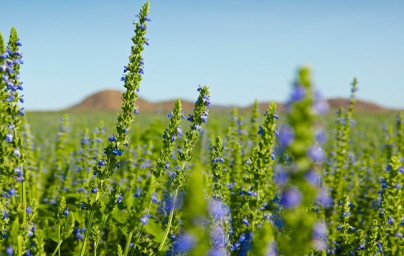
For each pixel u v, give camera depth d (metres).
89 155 11.43
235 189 8.81
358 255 6.32
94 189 5.52
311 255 4.93
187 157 5.84
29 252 4.64
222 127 21.94
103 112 55.31
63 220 5.55
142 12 5.81
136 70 5.71
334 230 6.98
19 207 4.73
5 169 4.52
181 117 5.73
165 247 5.72
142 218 4.48
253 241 2.73
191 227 2.23
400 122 13.26
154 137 15.59
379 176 10.53
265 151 5.27
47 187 10.91
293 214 2.10
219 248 4.24
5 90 4.44
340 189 9.89
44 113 51.22
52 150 16.30
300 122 1.94
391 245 6.14
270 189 7.84
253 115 12.42
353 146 19.27
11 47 4.63
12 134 4.60
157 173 5.62
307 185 1.99
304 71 1.94
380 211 7.45
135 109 5.69
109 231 7.53
